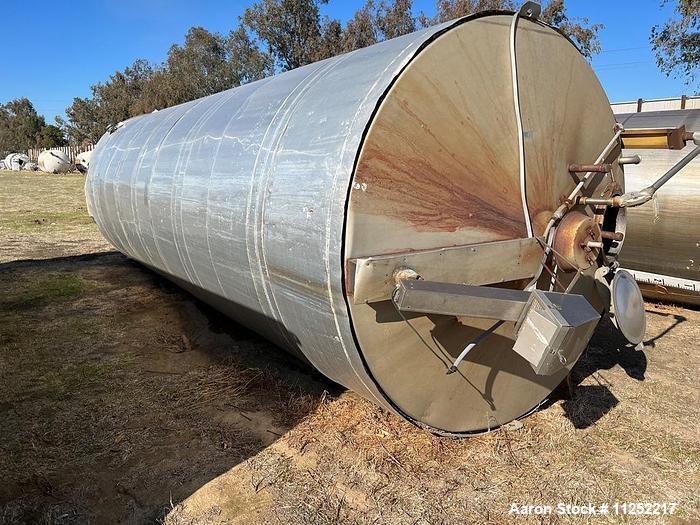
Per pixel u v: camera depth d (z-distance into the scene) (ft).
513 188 8.48
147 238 15.47
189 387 12.22
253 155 9.45
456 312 6.65
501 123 8.24
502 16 8.17
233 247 9.87
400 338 7.77
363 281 6.69
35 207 48.91
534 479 8.84
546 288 9.31
